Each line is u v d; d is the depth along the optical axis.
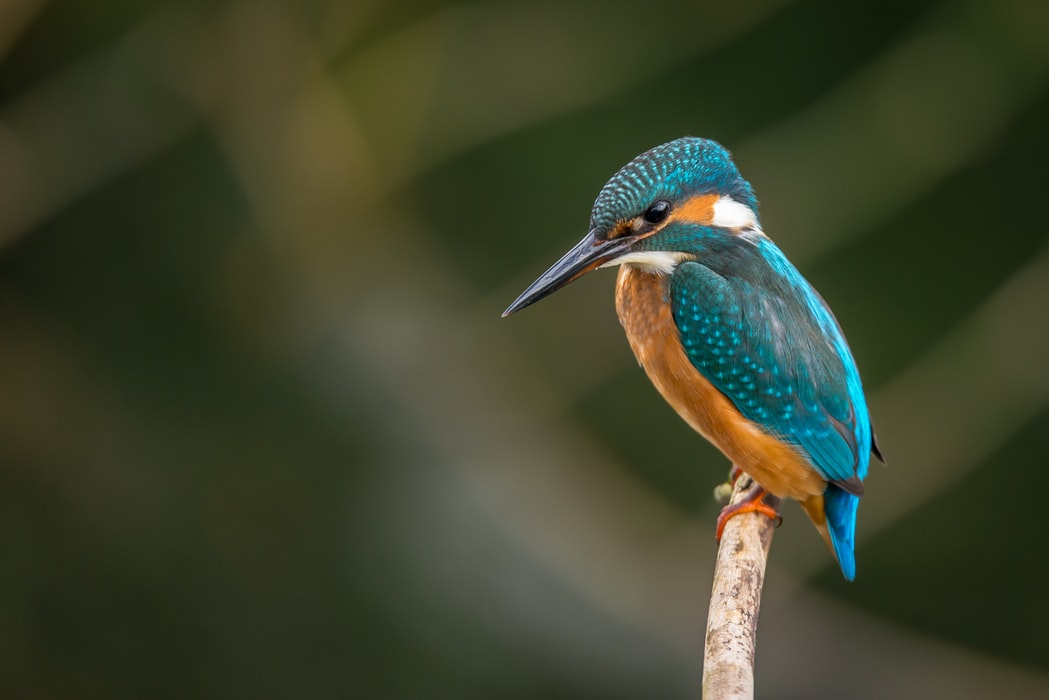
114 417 12.84
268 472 12.86
